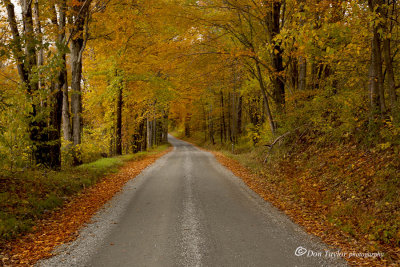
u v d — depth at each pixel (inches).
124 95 809.5
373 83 357.7
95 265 168.4
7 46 299.1
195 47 556.1
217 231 221.8
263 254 180.1
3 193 273.1
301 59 539.2
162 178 473.1
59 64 356.5
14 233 211.3
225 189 381.7
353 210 251.0
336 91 496.7
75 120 546.0
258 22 588.7
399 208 222.1
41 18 424.2
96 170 495.2
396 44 367.6
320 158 407.8
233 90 996.6
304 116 520.1
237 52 498.3
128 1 484.4
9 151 347.6
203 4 519.5
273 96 653.9
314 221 245.6
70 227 237.6
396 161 274.5
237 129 1306.6
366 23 295.7
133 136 1024.9
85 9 458.3
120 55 678.5
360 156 337.4
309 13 302.2
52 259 177.2
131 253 184.4
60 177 385.1
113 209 291.1
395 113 310.5
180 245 195.6
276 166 490.6
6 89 328.8
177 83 778.2
